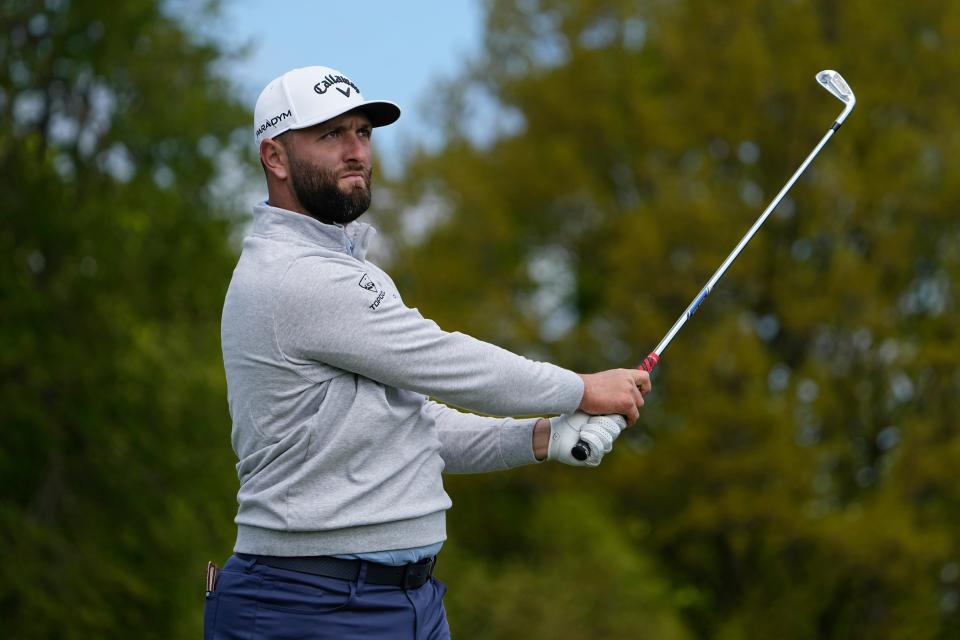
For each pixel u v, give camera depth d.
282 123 11.75
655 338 65.81
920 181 66.94
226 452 61.88
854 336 67.12
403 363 11.21
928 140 67.25
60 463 59.12
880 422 68.19
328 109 11.65
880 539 61.91
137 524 60.06
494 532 72.19
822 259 68.31
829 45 69.81
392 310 11.29
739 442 64.12
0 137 58.25
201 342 63.84
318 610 11.16
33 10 59.09
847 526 62.25
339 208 11.82
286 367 11.15
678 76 71.56
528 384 11.70
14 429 58.53
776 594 67.31
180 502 60.34
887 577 64.00
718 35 70.19
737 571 68.50
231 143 64.19
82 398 59.31
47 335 58.50
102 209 59.47
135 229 61.84
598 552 61.66
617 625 59.88
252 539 11.42
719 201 66.81
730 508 63.00
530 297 76.12
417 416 11.67
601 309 72.50
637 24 76.31
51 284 59.62
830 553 63.81
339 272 11.24
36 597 55.50
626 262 66.50
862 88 67.50
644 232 65.81
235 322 11.41
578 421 12.46
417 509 11.39
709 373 63.28
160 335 63.22
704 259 65.50
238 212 64.94
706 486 65.12
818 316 64.75
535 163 74.62
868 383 67.50
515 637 59.16
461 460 13.03
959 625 68.25
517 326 69.56
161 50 63.50
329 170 11.75
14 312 57.16
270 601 11.27
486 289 73.62
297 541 11.18
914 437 63.66
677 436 63.72
